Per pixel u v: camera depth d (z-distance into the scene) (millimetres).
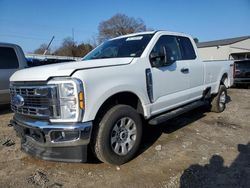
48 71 3365
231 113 7273
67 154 3408
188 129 5688
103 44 5395
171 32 5176
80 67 3375
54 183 3422
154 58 4406
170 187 3305
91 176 3592
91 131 3348
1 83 6816
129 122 3912
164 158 4156
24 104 3646
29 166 3922
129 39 4957
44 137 3377
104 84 3516
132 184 3375
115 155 3736
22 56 7383
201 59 5984
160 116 4691
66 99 3246
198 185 3350
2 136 5250
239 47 44688
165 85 4656
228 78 7535
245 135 5312
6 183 3430
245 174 3613
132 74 3961
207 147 4625
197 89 5754
